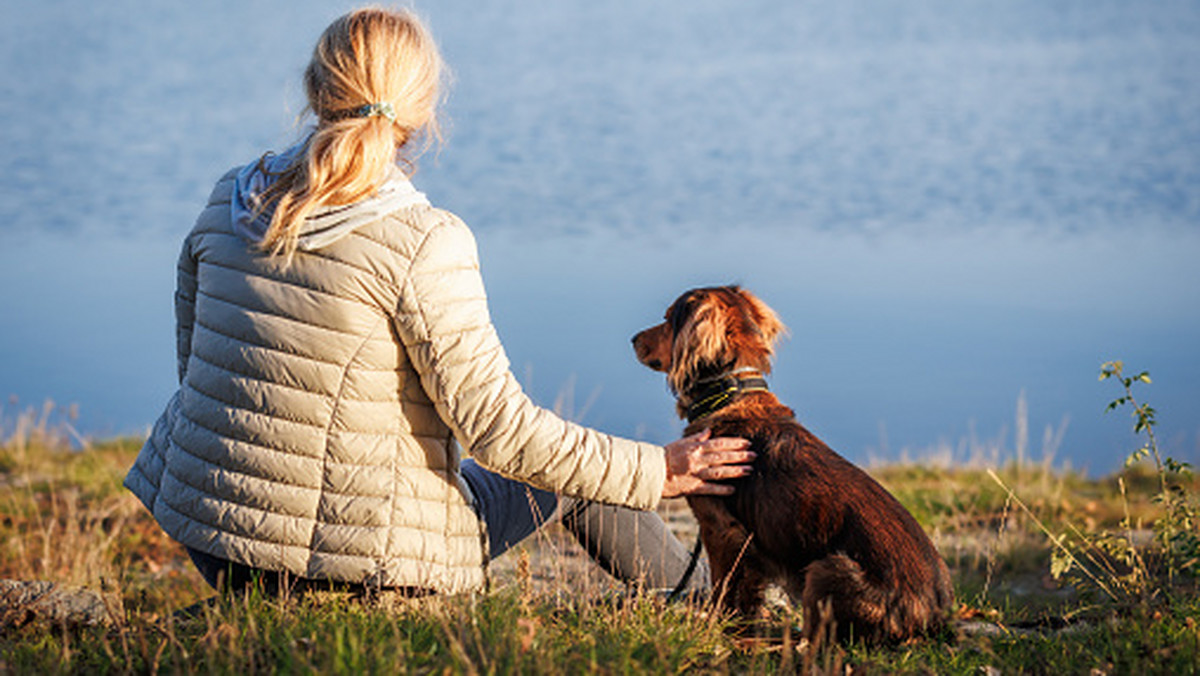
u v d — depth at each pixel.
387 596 3.11
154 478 3.27
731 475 3.58
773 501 3.52
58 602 3.61
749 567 3.73
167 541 6.25
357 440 3.00
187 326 3.42
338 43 3.08
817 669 2.97
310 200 2.92
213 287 3.06
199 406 3.06
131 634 3.21
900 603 3.29
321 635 2.85
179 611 3.45
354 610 3.04
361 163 2.95
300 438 2.98
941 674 3.10
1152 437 3.88
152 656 2.93
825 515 3.44
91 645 3.14
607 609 3.42
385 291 2.95
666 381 4.24
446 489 3.17
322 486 3.00
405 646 2.81
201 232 3.16
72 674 2.90
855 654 3.21
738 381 3.86
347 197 2.95
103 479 7.63
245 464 3.00
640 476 3.21
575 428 3.16
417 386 3.08
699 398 3.93
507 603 3.26
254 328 2.97
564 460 3.12
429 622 3.01
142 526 6.50
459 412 3.04
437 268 2.98
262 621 3.01
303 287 2.95
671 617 3.33
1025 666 3.23
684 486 3.47
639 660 2.93
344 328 2.95
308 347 2.96
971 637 3.42
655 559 3.88
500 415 3.04
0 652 3.05
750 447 3.66
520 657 2.79
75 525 5.98
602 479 3.17
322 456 2.99
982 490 7.54
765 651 3.22
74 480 7.72
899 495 7.43
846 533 3.40
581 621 3.28
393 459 3.05
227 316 3.01
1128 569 5.19
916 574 3.33
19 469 8.16
